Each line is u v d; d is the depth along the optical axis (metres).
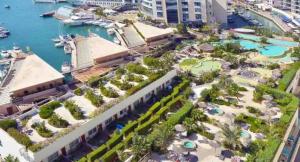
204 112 108.88
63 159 91.19
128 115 110.69
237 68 142.62
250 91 121.56
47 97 120.88
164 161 88.38
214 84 122.12
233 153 90.12
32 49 190.12
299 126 105.88
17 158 86.31
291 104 107.94
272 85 123.44
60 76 127.50
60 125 94.56
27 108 113.88
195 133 99.06
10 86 126.38
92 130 99.50
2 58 178.00
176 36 188.75
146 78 122.88
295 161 91.06
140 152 88.44
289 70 134.00
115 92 111.19
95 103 105.19
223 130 91.50
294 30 199.12
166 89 126.06
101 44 162.25
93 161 88.94
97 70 145.62
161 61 135.75
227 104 112.81
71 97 111.50
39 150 84.81
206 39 180.88
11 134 89.75
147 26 189.88
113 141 94.44
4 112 117.31
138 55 160.25
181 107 113.25
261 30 189.25
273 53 158.50
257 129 98.94
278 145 89.31
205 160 88.44
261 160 82.56
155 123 103.44
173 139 96.69
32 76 126.69
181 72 136.62
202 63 149.25
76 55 166.12
